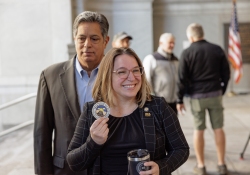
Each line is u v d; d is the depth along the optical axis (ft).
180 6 46.09
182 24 46.44
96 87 7.77
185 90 17.62
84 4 37.70
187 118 32.42
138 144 7.39
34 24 32.37
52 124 9.58
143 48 44.27
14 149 23.59
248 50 46.83
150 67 18.57
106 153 7.41
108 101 7.62
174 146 7.70
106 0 42.91
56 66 9.72
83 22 9.12
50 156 9.47
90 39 9.12
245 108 36.01
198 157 17.69
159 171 7.03
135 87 7.48
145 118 7.52
